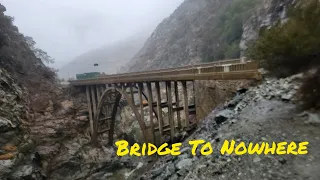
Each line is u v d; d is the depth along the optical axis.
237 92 11.35
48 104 32.38
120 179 26.09
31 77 34.78
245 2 59.72
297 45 8.98
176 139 16.48
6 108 22.42
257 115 8.25
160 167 9.19
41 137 27.89
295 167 4.83
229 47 52.38
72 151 29.92
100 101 31.11
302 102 7.27
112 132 35.56
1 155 19.59
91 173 29.08
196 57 72.44
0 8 37.91
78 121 34.06
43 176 24.17
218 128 9.14
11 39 36.19
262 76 11.07
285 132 6.36
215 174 5.83
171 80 17.75
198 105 15.16
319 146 5.23
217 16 77.06
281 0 30.64
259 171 5.18
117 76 26.23
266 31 11.21
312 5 8.33
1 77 24.23
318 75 6.68
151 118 21.95
